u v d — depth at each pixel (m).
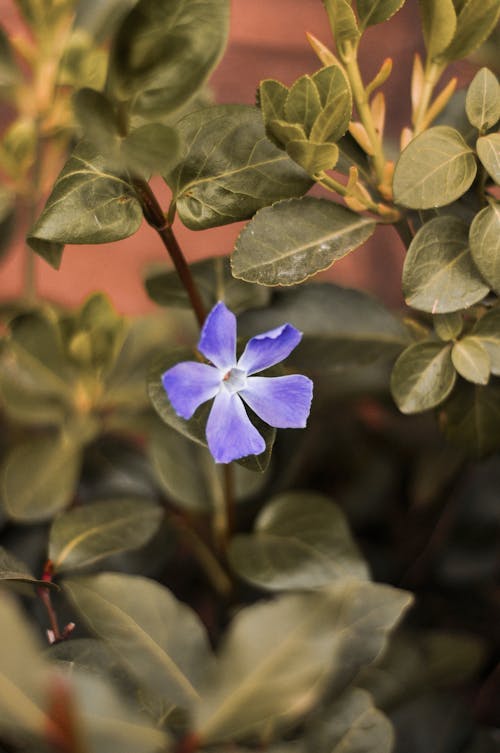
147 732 0.45
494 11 0.55
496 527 0.71
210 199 0.54
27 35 1.10
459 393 0.59
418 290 0.55
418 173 0.53
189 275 0.57
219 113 0.54
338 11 0.54
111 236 0.53
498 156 0.54
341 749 0.52
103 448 0.71
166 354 0.55
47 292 0.99
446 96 0.58
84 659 0.51
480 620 0.71
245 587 0.67
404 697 0.61
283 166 0.55
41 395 0.69
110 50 0.50
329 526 0.62
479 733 0.63
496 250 0.54
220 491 0.65
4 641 0.43
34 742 0.44
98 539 0.59
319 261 0.54
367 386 0.69
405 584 0.72
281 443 0.69
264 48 1.14
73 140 0.67
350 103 0.52
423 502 0.73
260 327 0.61
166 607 0.50
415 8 1.14
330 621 0.45
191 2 0.50
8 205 0.70
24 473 0.67
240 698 0.44
